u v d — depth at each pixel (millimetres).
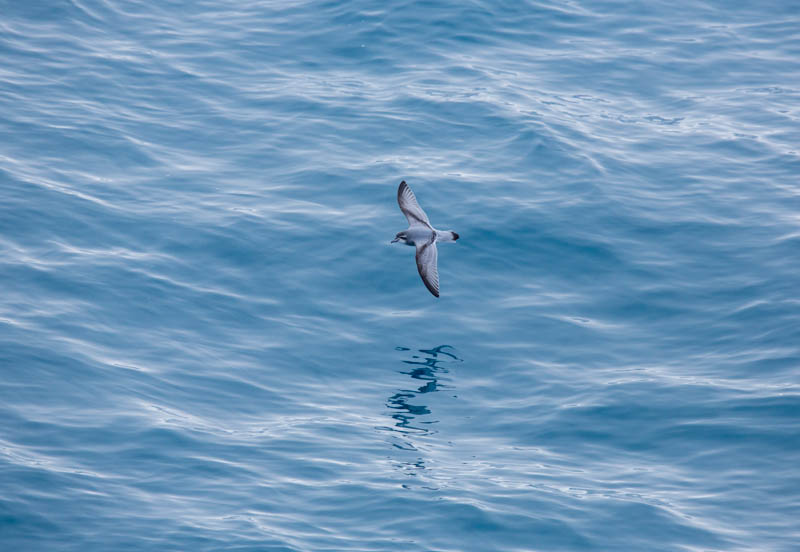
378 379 25781
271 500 21016
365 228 30859
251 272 29250
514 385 25547
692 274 29375
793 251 29859
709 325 27422
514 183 32750
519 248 30359
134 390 24250
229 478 21609
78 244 29375
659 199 32406
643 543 20109
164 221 30719
